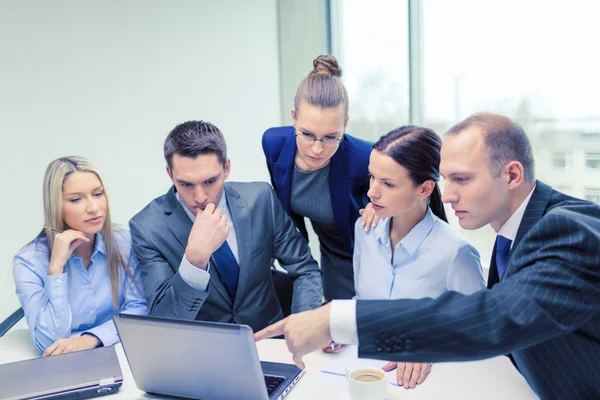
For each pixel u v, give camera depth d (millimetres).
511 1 2855
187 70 3551
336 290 2266
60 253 1635
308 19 3846
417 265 1602
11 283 2881
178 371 1177
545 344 995
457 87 3188
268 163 2094
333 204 2016
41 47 2926
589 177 2664
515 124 1016
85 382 1253
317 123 1683
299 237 1956
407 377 1250
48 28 2941
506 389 1202
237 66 3789
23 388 1229
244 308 1808
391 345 901
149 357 1188
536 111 2828
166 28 3428
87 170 1715
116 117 3258
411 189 1479
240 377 1117
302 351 959
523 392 1187
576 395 984
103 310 1804
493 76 2994
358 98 3748
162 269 1727
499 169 998
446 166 1028
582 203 992
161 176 3504
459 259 1544
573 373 979
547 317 843
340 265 2225
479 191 1007
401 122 3525
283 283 1978
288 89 4012
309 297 1812
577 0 2586
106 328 1617
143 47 3336
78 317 1759
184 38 3514
